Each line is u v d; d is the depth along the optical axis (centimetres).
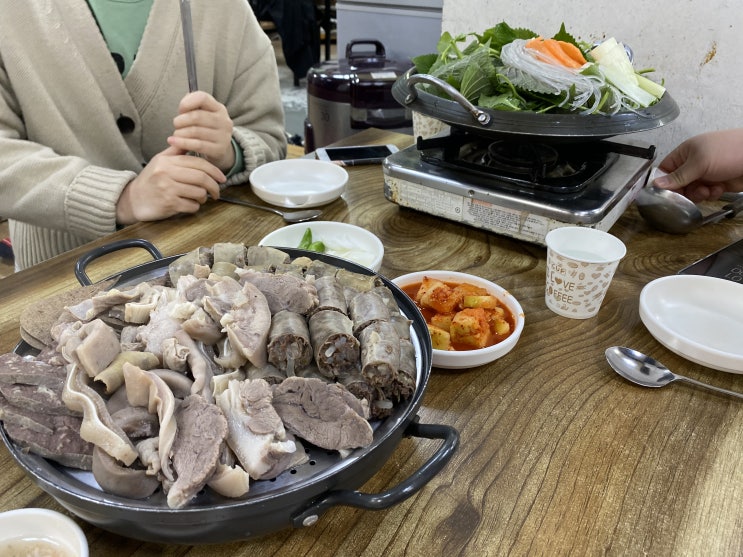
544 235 142
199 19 193
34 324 92
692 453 91
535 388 105
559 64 143
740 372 105
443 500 83
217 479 67
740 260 137
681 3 188
